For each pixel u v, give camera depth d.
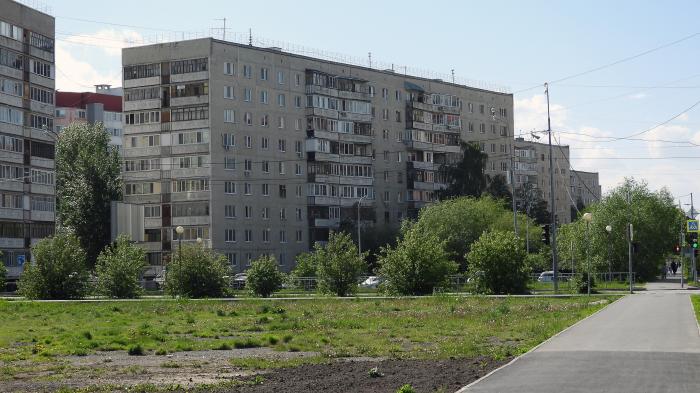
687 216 115.62
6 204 99.69
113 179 116.50
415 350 29.55
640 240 99.62
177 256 72.06
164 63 119.25
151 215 119.50
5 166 99.75
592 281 72.81
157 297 73.44
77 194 114.56
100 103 174.88
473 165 146.25
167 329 40.09
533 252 126.62
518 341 31.44
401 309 51.66
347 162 132.62
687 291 72.69
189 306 57.53
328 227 128.62
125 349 31.97
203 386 21.72
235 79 119.19
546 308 48.22
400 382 21.17
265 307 53.38
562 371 21.14
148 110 120.06
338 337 34.84
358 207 119.56
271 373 24.20
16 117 101.81
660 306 45.41
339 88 132.12
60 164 125.69
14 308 57.19
